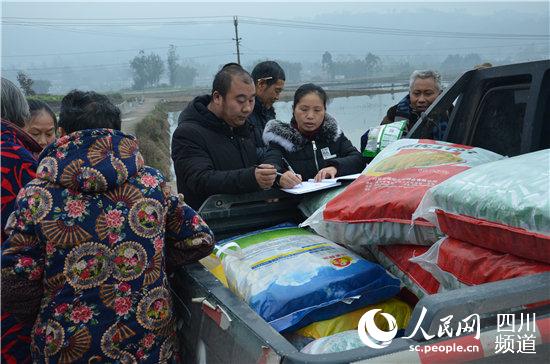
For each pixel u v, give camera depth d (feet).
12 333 6.32
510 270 4.37
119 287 5.42
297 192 7.45
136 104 199.52
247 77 8.71
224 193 7.79
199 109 8.95
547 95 7.01
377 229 5.94
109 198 5.47
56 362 5.33
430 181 5.70
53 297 5.36
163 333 5.70
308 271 5.67
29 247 5.30
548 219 4.00
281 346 3.94
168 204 5.89
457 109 8.40
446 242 5.14
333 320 5.46
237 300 4.97
